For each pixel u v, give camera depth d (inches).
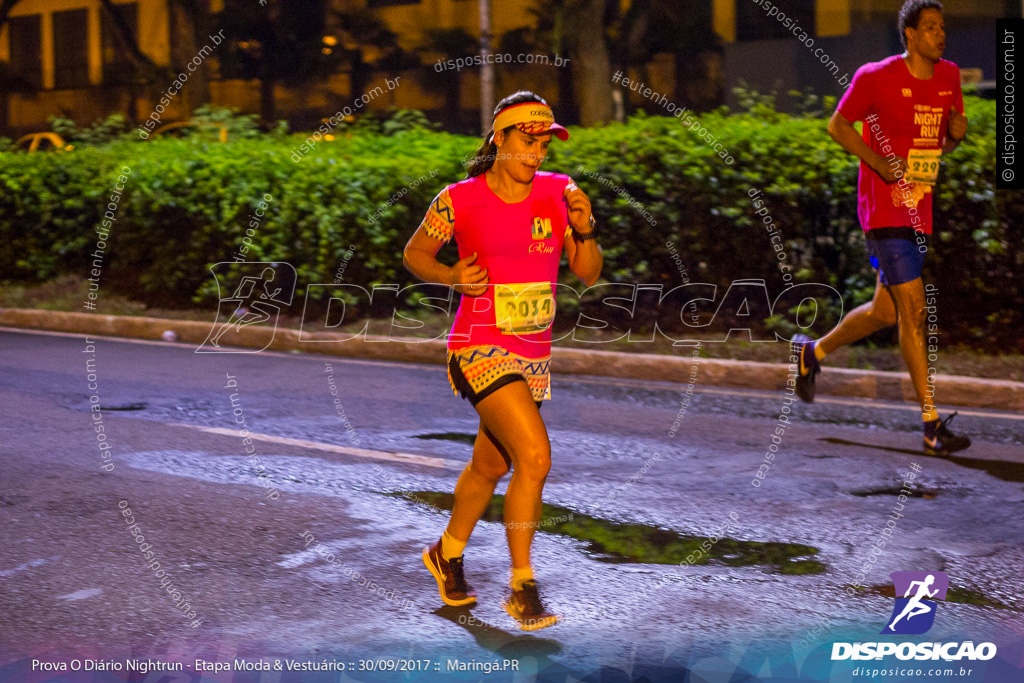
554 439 506.0
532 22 1734.7
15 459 460.4
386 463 463.5
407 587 324.5
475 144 814.5
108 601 310.8
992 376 596.1
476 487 304.7
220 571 335.0
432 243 286.8
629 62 1696.6
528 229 284.5
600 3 1637.6
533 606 291.3
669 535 372.5
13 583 322.7
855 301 706.2
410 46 1818.4
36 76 2519.7
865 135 488.4
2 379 643.5
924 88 475.2
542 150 280.4
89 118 2380.7
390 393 611.2
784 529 378.0
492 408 284.8
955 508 400.2
